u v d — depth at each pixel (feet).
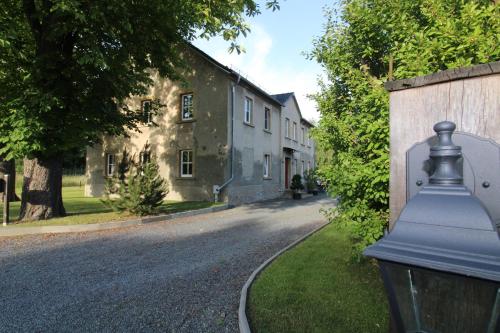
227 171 48.70
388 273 3.61
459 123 5.14
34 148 25.03
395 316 3.65
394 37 12.84
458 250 3.25
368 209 11.96
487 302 3.15
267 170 64.64
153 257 18.70
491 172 4.47
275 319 10.00
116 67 29.48
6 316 11.09
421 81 5.53
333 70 15.25
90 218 30.58
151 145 55.62
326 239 21.48
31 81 26.68
